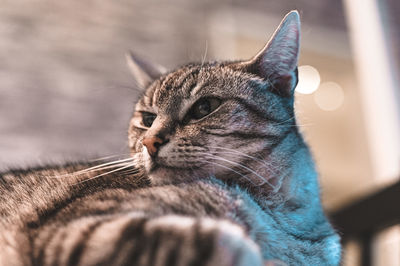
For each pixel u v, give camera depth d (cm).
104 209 35
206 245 32
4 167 54
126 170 44
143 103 46
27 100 81
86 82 87
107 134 84
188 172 40
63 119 83
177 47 95
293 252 40
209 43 97
